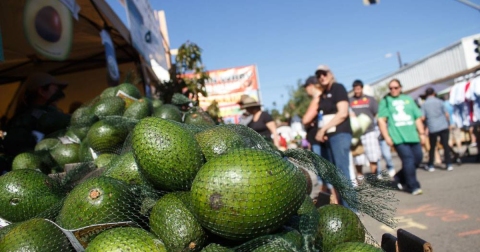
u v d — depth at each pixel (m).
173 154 2.00
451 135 13.41
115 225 1.88
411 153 7.42
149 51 8.42
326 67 5.84
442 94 18.06
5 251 1.77
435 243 4.66
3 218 2.29
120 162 2.36
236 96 18.00
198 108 3.99
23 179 2.32
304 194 1.91
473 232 4.84
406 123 7.33
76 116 3.58
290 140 17.77
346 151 5.62
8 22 5.27
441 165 11.57
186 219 1.90
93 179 2.04
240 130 2.50
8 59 6.76
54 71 8.06
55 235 1.87
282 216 1.77
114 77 6.58
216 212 1.72
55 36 5.55
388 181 2.26
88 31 6.75
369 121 8.29
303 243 1.83
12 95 7.94
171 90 6.84
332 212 2.16
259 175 1.74
